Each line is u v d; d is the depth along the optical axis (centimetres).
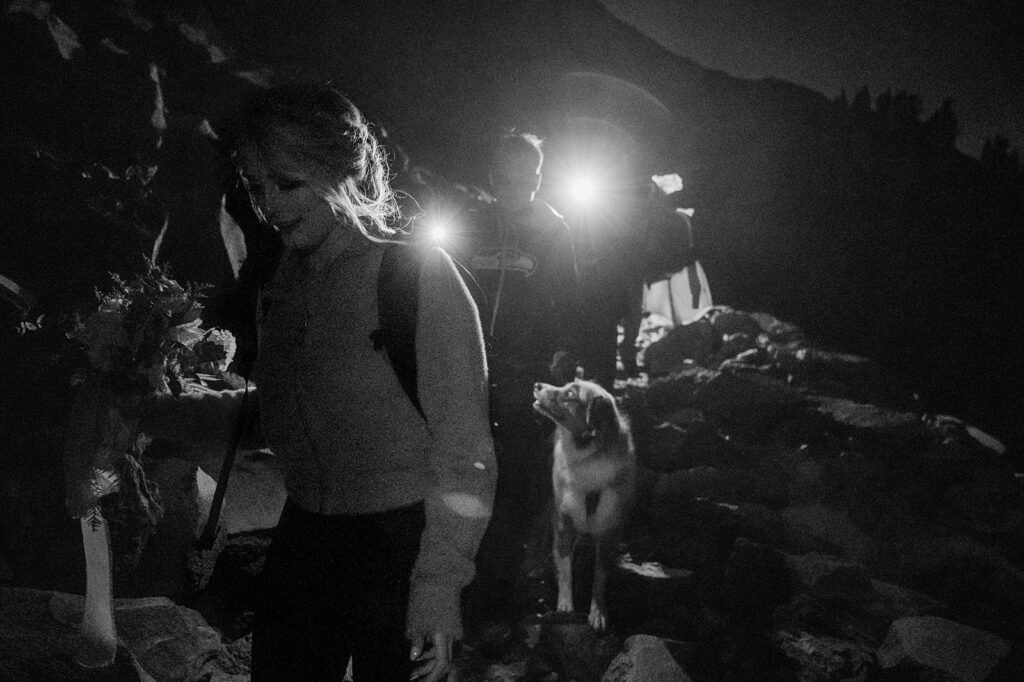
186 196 408
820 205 1079
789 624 385
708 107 1124
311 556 161
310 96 161
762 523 453
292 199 159
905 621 375
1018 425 870
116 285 258
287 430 163
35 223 330
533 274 369
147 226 363
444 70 891
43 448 271
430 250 160
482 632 359
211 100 530
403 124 800
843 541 466
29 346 274
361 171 164
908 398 681
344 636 166
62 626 244
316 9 773
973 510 529
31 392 271
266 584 169
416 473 158
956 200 1144
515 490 368
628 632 380
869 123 1208
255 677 169
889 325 993
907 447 562
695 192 1041
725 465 529
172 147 426
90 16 503
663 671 335
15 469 269
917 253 1064
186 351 232
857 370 671
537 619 375
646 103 1096
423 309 154
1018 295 1064
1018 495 544
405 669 160
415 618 147
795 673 359
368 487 156
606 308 457
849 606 406
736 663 360
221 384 300
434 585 147
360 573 157
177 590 283
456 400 152
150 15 556
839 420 576
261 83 589
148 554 273
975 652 357
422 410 154
